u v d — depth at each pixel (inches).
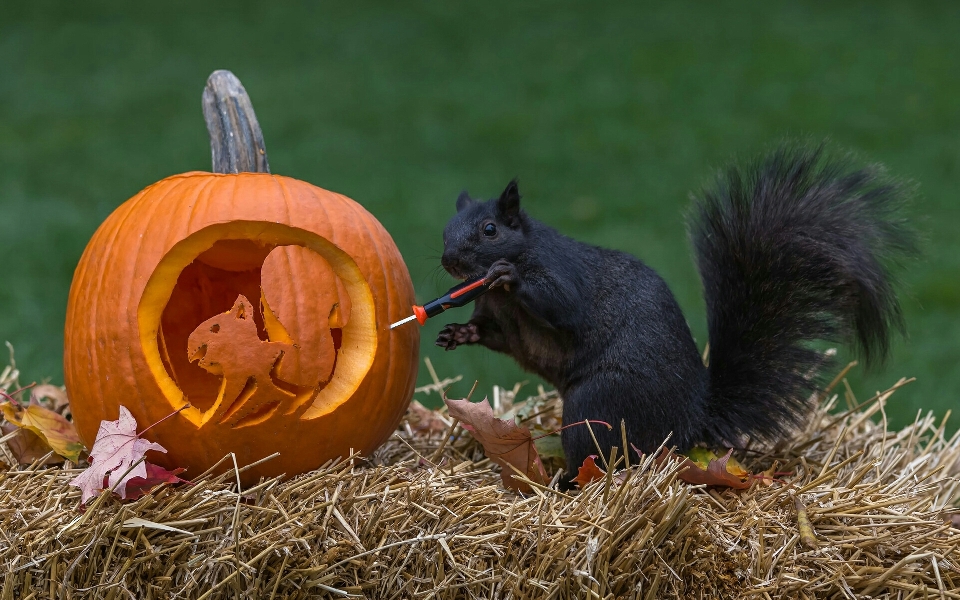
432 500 118.0
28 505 115.7
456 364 226.7
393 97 480.4
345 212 135.0
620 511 114.2
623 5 668.1
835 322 145.5
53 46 571.2
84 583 111.1
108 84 497.7
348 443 130.6
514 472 129.2
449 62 545.6
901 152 380.2
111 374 123.8
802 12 639.1
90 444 130.0
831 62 523.8
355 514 115.0
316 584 110.3
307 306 125.0
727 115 439.8
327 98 479.5
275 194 130.6
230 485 119.2
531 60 544.4
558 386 146.0
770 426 142.3
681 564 115.6
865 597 114.3
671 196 339.0
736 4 663.1
